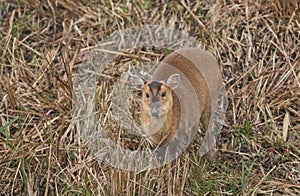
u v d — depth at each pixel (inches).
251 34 472.4
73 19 494.0
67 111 424.2
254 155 401.7
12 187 376.8
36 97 435.2
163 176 368.5
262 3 487.8
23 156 384.2
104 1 497.4
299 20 467.5
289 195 376.8
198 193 368.5
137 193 364.2
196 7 487.8
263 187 380.2
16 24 485.4
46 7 496.1
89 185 370.9
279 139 407.5
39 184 380.5
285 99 433.4
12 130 418.0
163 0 496.1
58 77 434.3
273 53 460.1
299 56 449.4
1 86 439.8
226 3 491.2
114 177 361.7
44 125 407.5
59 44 474.9
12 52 464.4
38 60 466.6
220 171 390.3
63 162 390.6
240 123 423.8
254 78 447.8
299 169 393.4
